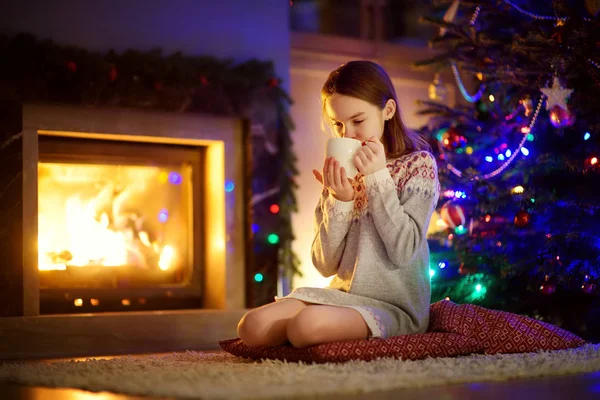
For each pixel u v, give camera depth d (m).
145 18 3.63
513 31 3.13
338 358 1.81
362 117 2.05
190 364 1.98
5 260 3.20
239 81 3.66
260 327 1.96
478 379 1.55
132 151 3.68
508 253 2.97
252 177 3.71
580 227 2.80
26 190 3.34
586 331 2.91
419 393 1.38
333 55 4.16
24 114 3.35
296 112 4.04
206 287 3.81
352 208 2.06
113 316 3.20
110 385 1.54
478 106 3.42
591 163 2.63
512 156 2.99
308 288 2.04
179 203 3.84
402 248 1.94
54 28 3.46
